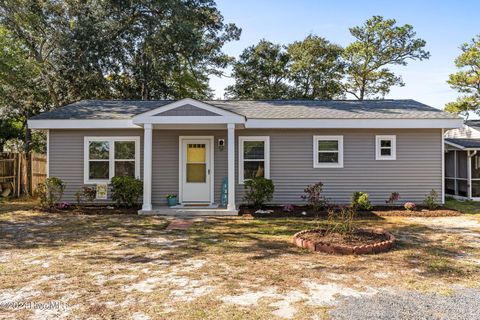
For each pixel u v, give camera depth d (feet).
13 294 14.78
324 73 104.58
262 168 41.60
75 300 14.12
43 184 40.42
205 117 36.37
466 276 17.17
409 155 41.14
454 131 67.15
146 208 36.88
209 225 30.86
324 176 41.32
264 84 106.11
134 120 36.58
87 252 21.65
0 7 57.98
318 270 17.93
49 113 42.22
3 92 58.70
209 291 15.05
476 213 37.19
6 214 36.65
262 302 13.89
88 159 41.73
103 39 68.18
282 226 30.40
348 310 13.20
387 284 15.99
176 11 72.08
